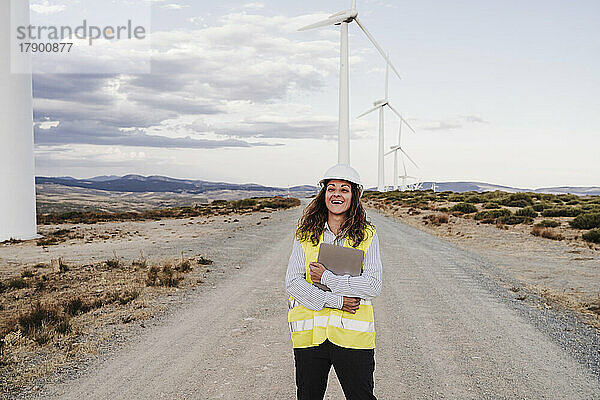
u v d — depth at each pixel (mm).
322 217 3494
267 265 14258
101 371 5656
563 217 33500
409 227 29703
